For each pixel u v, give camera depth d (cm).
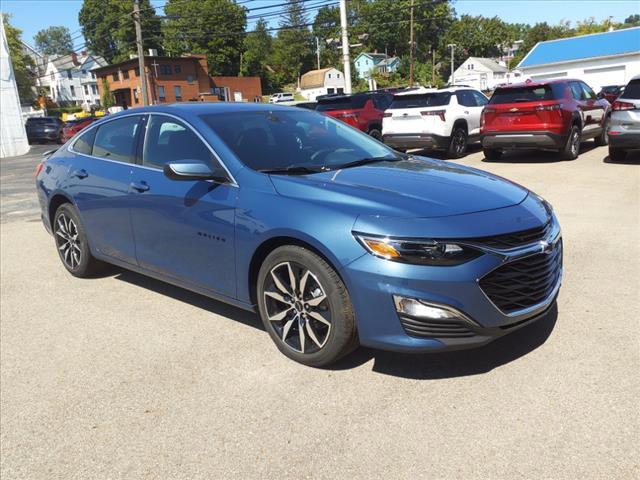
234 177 362
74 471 259
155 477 250
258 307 364
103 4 7650
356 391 307
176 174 347
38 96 9112
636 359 321
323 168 376
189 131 401
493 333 296
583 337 352
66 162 520
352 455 255
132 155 446
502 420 272
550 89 1098
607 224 621
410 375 320
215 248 369
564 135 1093
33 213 926
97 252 497
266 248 346
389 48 10350
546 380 305
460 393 298
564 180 911
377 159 412
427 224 289
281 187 340
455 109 1281
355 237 296
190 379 333
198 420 291
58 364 364
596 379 303
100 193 464
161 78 6606
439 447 256
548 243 315
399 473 241
